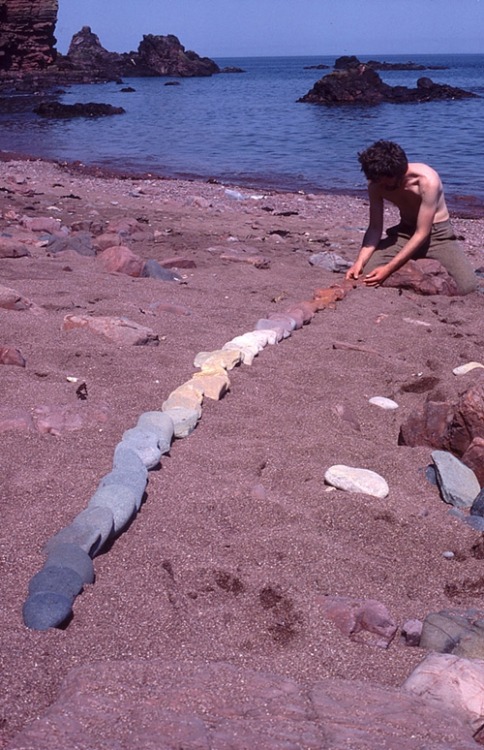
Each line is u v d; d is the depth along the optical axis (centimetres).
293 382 502
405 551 326
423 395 503
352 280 759
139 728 191
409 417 435
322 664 247
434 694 226
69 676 219
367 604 275
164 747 183
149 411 434
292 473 378
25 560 285
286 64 19812
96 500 315
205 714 201
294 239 1008
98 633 250
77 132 2911
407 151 2377
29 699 215
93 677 215
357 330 621
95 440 392
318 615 270
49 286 661
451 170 1998
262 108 4150
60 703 206
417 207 759
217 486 354
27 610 251
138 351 519
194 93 5559
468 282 762
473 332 636
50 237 848
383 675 244
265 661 244
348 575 301
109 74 6506
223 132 2931
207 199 1422
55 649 238
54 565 274
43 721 192
